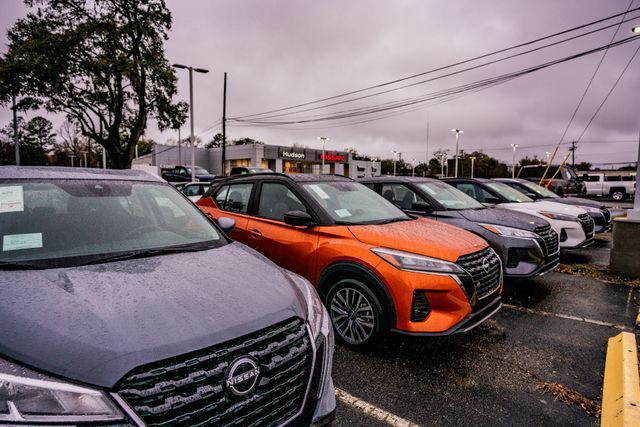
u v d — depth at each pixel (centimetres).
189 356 133
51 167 269
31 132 6981
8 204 219
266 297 173
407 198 607
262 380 146
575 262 745
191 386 130
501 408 264
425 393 281
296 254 380
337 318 358
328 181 451
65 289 158
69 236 214
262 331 153
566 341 375
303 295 200
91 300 150
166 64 2452
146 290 163
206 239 258
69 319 137
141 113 2502
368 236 347
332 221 377
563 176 1838
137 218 252
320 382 173
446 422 248
